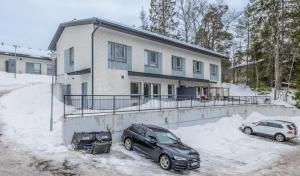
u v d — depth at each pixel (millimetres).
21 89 26219
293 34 43188
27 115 18547
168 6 53156
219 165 15078
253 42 47938
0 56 41000
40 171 10578
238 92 45125
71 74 23531
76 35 23812
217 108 26781
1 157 11570
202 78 36000
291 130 23547
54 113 19250
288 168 15344
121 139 16500
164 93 29250
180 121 22031
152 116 19359
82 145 13844
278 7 42625
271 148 20578
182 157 12883
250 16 46938
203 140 20469
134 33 24578
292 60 46281
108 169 11758
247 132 25594
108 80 22609
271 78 49562
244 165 15555
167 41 28594
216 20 52219
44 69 45250
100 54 22219
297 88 40031
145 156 14453
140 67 26047
